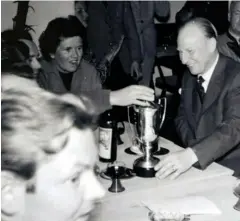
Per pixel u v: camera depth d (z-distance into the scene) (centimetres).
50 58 241
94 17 357
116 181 157
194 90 237
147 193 158
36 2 323
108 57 343
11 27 313
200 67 222
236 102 211
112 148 187
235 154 220
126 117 294
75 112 51
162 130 379
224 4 431
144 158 178
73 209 53
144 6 378
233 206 147
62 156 49
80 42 252
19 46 227
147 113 176
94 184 55
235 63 223
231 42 306
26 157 48
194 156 178
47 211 50
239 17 297
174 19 473
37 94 51
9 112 48
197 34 218
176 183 165
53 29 247
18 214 49
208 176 172
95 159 54
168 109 410
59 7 335
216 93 221
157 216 135
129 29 370
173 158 174
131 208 149
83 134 51
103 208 144
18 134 48
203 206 145
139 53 380
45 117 49
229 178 172
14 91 51
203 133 226
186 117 243
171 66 431
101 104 196
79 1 355
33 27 321
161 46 444
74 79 250
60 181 50
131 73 373
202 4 432
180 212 140
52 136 49
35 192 49
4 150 47
